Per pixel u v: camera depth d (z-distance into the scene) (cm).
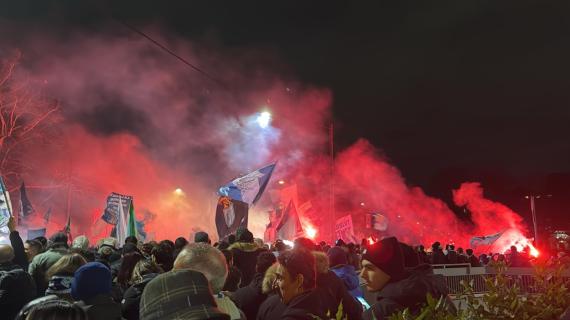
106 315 383
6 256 566
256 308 484
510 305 310
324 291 414
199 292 224
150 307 220
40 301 324
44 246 846
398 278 369
